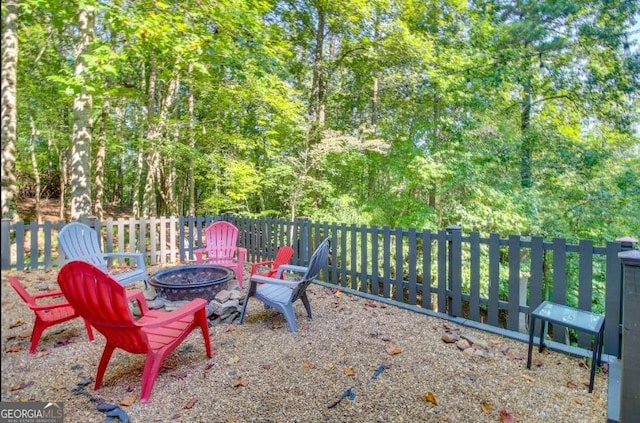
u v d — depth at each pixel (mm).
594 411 1951
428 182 8305
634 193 7176
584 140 8195
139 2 4688
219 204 9070
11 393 1441
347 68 10633
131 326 2031
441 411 1950
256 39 5523
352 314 3621
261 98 7746
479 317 3406
